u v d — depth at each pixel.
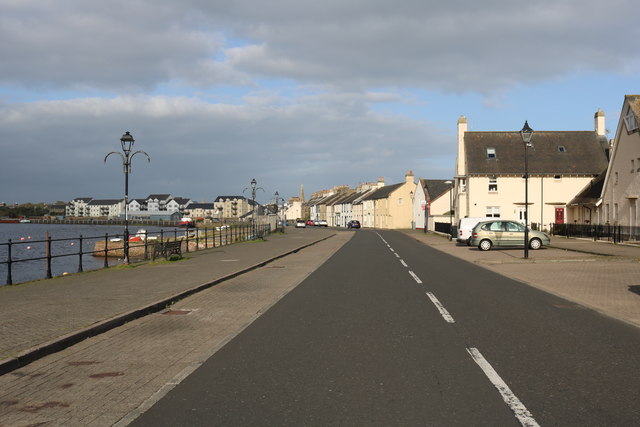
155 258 22.03
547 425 4.28
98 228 139.25
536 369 5.89
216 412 4.64
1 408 4.82
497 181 50.06
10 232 103.50
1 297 11.11
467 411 4.59
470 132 53.41
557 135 52.97
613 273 16.36
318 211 151.12
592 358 6.36
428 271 17.48
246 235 50.06
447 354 6.56
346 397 4.99
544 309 9.93
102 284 13.41
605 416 4.47
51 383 5.57
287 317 9.23
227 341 7.38
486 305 10.38
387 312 9.59
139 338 7.71
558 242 33.12
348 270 17.95
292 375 5.71
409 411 4.61
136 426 4.36
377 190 106.06
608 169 37.28
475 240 28.70
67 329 7.72
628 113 34.03
